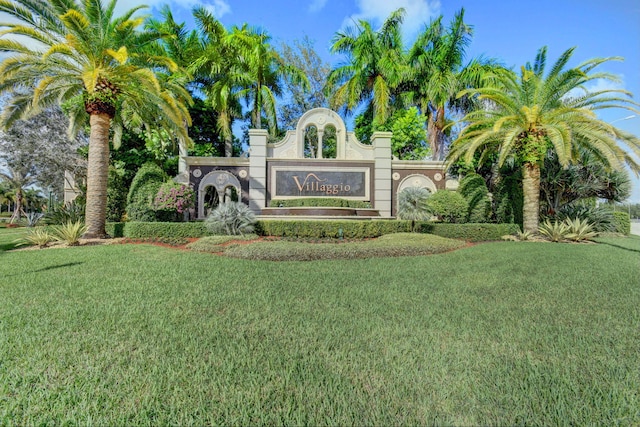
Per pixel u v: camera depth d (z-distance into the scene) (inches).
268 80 876.0
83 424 76.9
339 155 715.4
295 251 352.8
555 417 79.4
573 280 226.1
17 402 84.5
